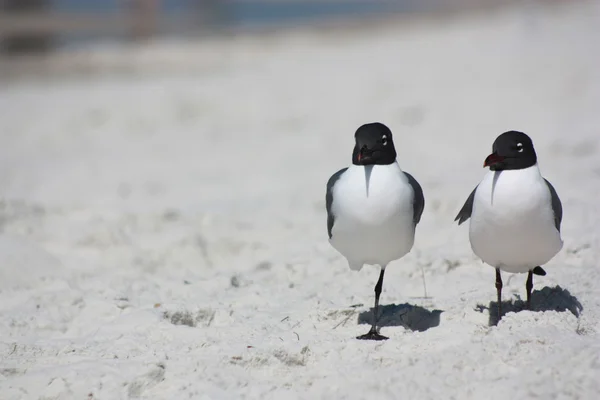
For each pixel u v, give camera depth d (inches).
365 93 1110.4
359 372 288.4
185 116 1085.1
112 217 575.8
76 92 1240.2
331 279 430.3
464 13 1872.5
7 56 1539.1
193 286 418.0
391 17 1919.3
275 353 309.6
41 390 291.4
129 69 1405.0
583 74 1050.7
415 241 487.2
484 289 392.2
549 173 603.5
